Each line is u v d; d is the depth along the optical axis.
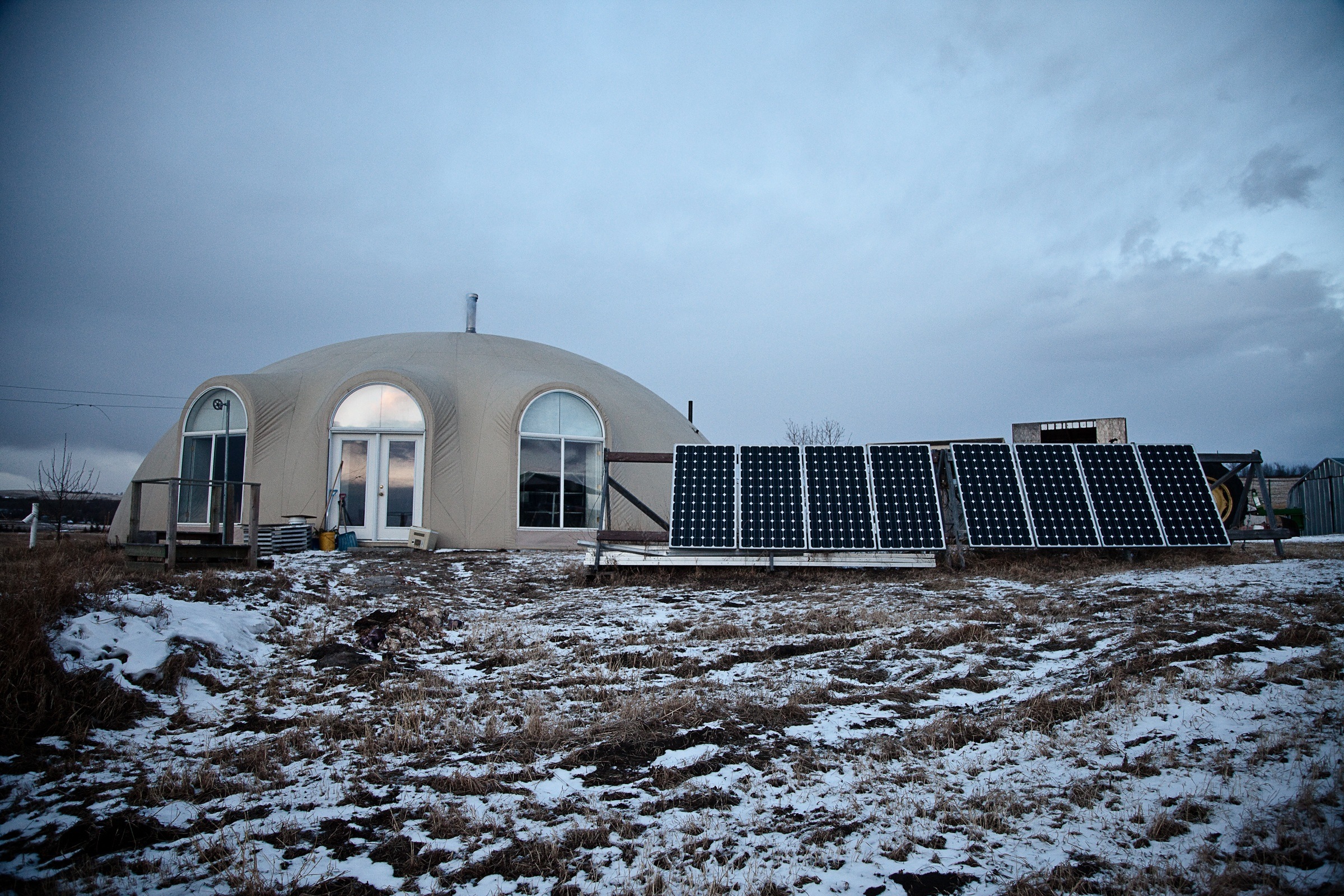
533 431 20.70
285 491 19.84
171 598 9.77
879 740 6.12
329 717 6.93
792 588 13.46
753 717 6.70
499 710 7.07
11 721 6.34
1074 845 4.44
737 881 4.16
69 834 4.79
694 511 15.31
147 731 6.77
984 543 15.35
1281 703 6.18
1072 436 21.89
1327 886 3.81
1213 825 4.52
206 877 4.30
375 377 20.03
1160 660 7.61
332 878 4.25
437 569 15.45
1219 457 17.22
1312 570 13.32
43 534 29.47
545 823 4.88
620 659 8.67
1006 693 7.25
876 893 4.02
